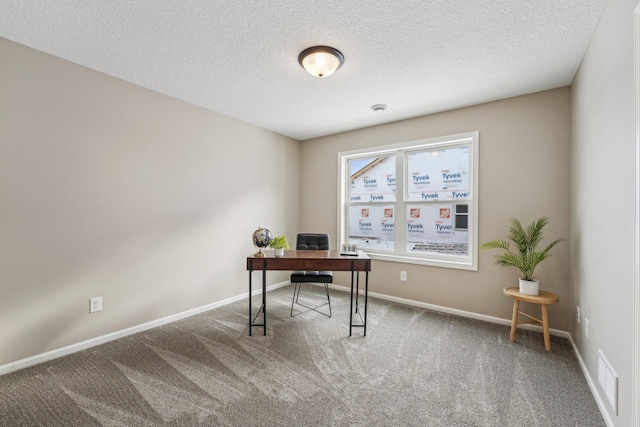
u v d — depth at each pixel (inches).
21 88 79.9
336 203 168.1
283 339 100.8
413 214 144.2
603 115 66.2
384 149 149.5
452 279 128.8
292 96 115.9
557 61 87.9
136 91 105.5
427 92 111.0
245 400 68.1
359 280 158.1
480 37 76.7
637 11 47.8
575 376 79.1
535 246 108.5
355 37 77.2
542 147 108.8
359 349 94.0
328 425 60.5
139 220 106.7
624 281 54.6
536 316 109.7
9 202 78.0
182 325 112.8
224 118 137.6
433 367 83.5
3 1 63.4
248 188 150.3
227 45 81.4
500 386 74.6
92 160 94.3
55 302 86.5
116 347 93.9
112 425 59.7
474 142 122.6
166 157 115.0
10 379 75.3
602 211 66.8
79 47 82.0
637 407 47.9
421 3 64.4
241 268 146.5
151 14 68.3
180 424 60.2
